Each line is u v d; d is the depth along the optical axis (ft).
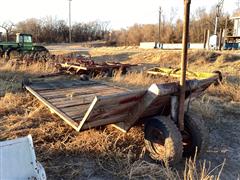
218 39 92.63
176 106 11.75
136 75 32.68
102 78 34.09
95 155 12.41
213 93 25.48
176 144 10.89
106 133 14.02
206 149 12.30
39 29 204.74
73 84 24.91
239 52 70.23
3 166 7.76
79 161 11.98
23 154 8.17
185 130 12.37
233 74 40.45
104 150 12.51
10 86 26.96
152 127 11.64
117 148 12.78
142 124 13.89
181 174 11.23
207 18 173.27
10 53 59.72
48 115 17.61
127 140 13.65
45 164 11.58
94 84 25.02
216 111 19.95
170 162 11.14
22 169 7.93
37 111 17.95
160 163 11.59
